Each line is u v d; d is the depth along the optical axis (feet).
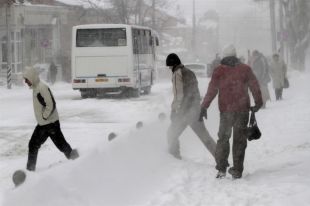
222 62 31.40
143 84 112.47
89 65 104.53
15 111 79.82
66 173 25.68
